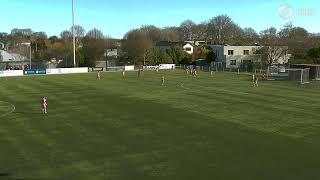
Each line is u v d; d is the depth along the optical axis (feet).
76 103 155.33
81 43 582.76
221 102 155.63
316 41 424.87
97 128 108.27
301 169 72.64
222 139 95.30
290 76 259.80
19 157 80.84
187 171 71.82
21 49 571.69
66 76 313.12
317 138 95.96
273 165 75.10
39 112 134.92
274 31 540.93
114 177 68.64
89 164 76.07
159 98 168.55
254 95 177.47
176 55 467.52
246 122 115.65
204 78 281.74
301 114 128.47
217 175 69.56
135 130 105.50
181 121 117.29
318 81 250.98
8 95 182.70
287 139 95.14
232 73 344.49
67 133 102.37
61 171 71.97
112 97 172.76
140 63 460.96
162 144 90.79
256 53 430.20
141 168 73.56
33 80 271.49
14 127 110.42
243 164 75.82
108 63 461.78
